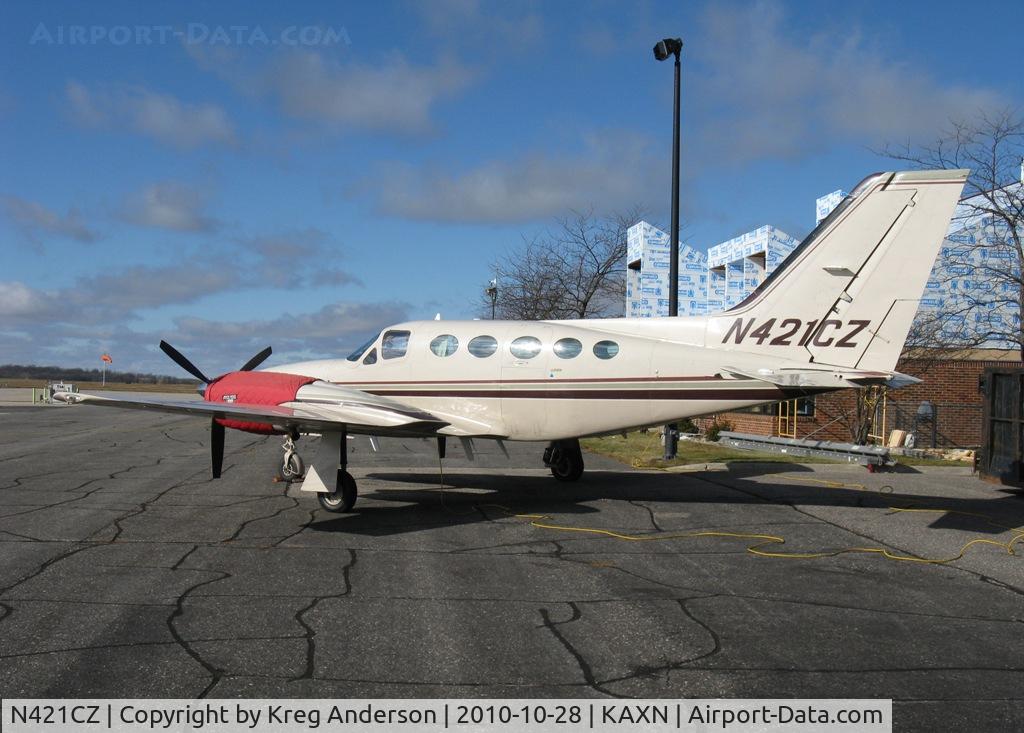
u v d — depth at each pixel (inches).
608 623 221.9
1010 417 458.0
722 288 1080.8
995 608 241.4
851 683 181.2
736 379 402.0
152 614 222.2
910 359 773.3
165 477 507.8
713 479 530.0
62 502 405.1
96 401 356.5
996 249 754.2
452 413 445.1
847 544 329.7
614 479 529.7
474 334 446.3
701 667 189.9
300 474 437.1
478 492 465.7
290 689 173.6
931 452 705.6
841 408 838.5
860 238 390.0
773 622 225.0
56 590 244.2
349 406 388.2
